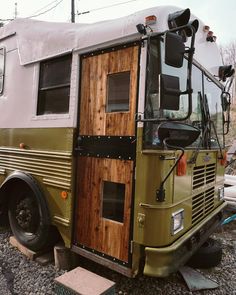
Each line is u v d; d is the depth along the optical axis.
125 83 2.63
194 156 2.89
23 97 3.55
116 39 2.64
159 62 2.46
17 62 3.67
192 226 2.96
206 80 3.44
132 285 2.91
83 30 2.94
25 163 3.48
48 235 3.22
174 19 2.43
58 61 3.19
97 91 2.82
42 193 3.24
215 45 3.64
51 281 2.92
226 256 3.71
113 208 2.70
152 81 2.47
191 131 2.53
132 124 2.54
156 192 2.38
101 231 2.76
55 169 3.10
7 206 4.03
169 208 2.46
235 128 8.99
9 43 3.82
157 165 2.37
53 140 3.15
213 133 3.69
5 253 3.53
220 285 2.99
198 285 2.90
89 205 2.87
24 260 3.35
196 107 3.18
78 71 2.96
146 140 2.45
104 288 2.25
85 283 2.31
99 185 2.78
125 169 2.58
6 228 4.32
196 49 3.10
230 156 6.02
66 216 2.99
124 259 2.57
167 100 2.18
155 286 2.91
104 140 2.75
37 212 3.42
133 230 2.50
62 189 3.03
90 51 2.86
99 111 2.80
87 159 2.89
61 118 3.07
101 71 2.79
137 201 2.47
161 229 2.40
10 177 3.56
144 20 2.47
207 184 3.40
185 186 2.77
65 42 3.07
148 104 2.45
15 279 2.96
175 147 2.30
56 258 3.16
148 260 2.40
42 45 3.31
